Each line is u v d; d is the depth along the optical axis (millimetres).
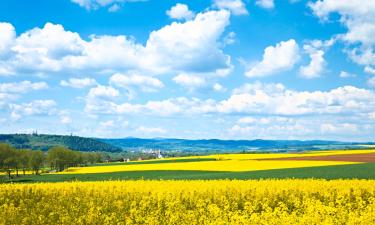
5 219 18359
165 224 17766
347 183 28391
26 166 94500
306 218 14852
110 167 91938
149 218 17875
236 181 31375
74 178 65000
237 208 22219
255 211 21328
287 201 23203
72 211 20688
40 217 18625
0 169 89938
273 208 22406
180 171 65812
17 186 30578
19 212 20859
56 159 103375
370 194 24844
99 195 26078
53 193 27281
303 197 23219
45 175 79500
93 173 74375
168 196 23641
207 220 17078
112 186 29422
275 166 64562
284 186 26984
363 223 14875
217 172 58812
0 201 24891
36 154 97250
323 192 25109
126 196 25594
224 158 100875
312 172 47781
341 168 52188
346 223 14953
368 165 56094
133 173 67000
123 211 21141
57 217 19594
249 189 25719
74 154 108625
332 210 16391
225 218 16844
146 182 32500
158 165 85125
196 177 49656
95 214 19203
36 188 29234
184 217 17891
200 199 22781
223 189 25969
